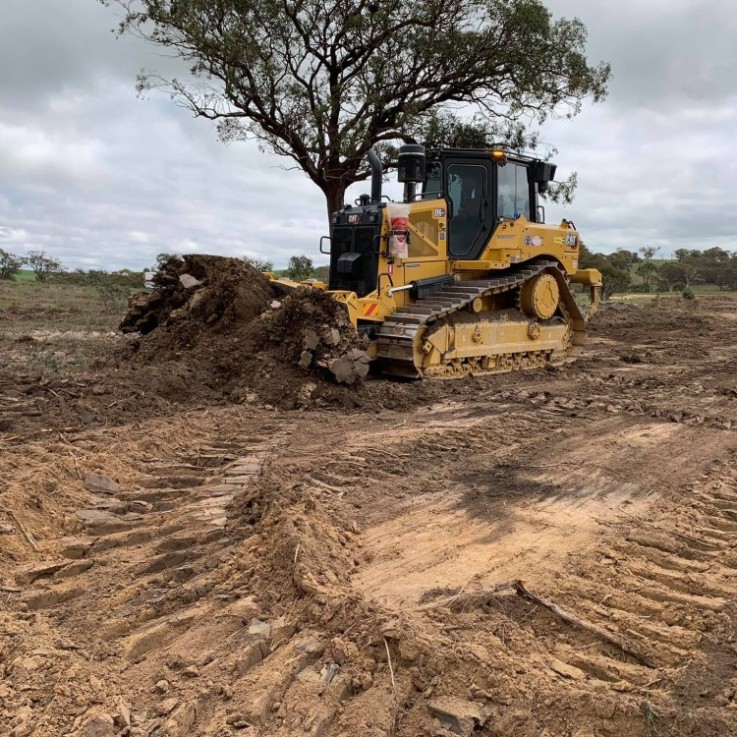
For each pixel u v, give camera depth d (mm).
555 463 7098
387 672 3420
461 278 12258
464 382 11164
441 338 11023
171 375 9289
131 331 12008
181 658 3496
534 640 3832
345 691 3303
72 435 6910
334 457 6965
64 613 3891
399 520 5512
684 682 3490
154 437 7094
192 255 11789
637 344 18375
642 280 61594
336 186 20641
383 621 3670
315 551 4430
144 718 3051
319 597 3910
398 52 19438
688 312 28562
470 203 11977
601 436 8219
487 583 4453
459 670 3428
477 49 19469
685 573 4738
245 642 3625
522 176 12711
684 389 11445
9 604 3898
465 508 5809
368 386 9852
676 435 8328
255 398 9062
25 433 6828
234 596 4117
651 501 6086
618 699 3236
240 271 11000
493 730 3113
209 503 5539
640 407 9711
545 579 4543
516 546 5074
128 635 3715
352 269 10875
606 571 4699
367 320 10555
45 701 3035
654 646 3824
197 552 4664
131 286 32875
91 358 11773
